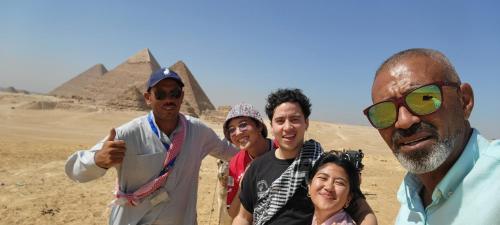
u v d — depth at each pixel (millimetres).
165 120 4977
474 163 2414
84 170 4566
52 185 14000
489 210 2188
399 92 2613
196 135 5258
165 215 4863
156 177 4875
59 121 53406
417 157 2520
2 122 46094
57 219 10031
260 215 3879
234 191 5223
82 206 11383
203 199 12836
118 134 4762
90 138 36781
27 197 11977
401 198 2916
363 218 3396
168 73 4836
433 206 2547
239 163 5266
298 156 3814
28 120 51406
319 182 3373
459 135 2518
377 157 30266
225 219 5738
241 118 5051
